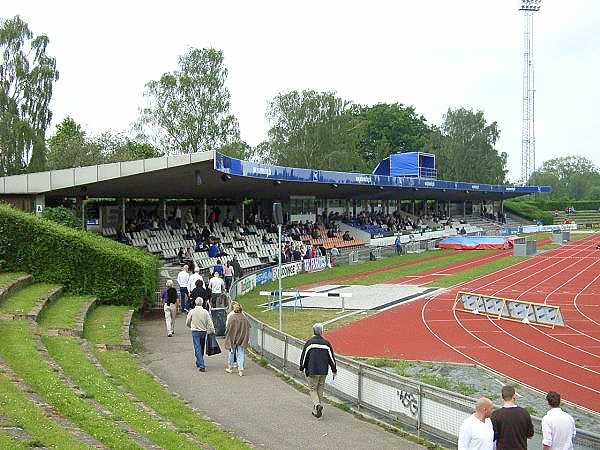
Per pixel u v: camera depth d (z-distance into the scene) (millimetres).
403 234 68500
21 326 15828
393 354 20188
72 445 7793
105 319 20141
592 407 14797
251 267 43000
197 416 12039
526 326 25250
